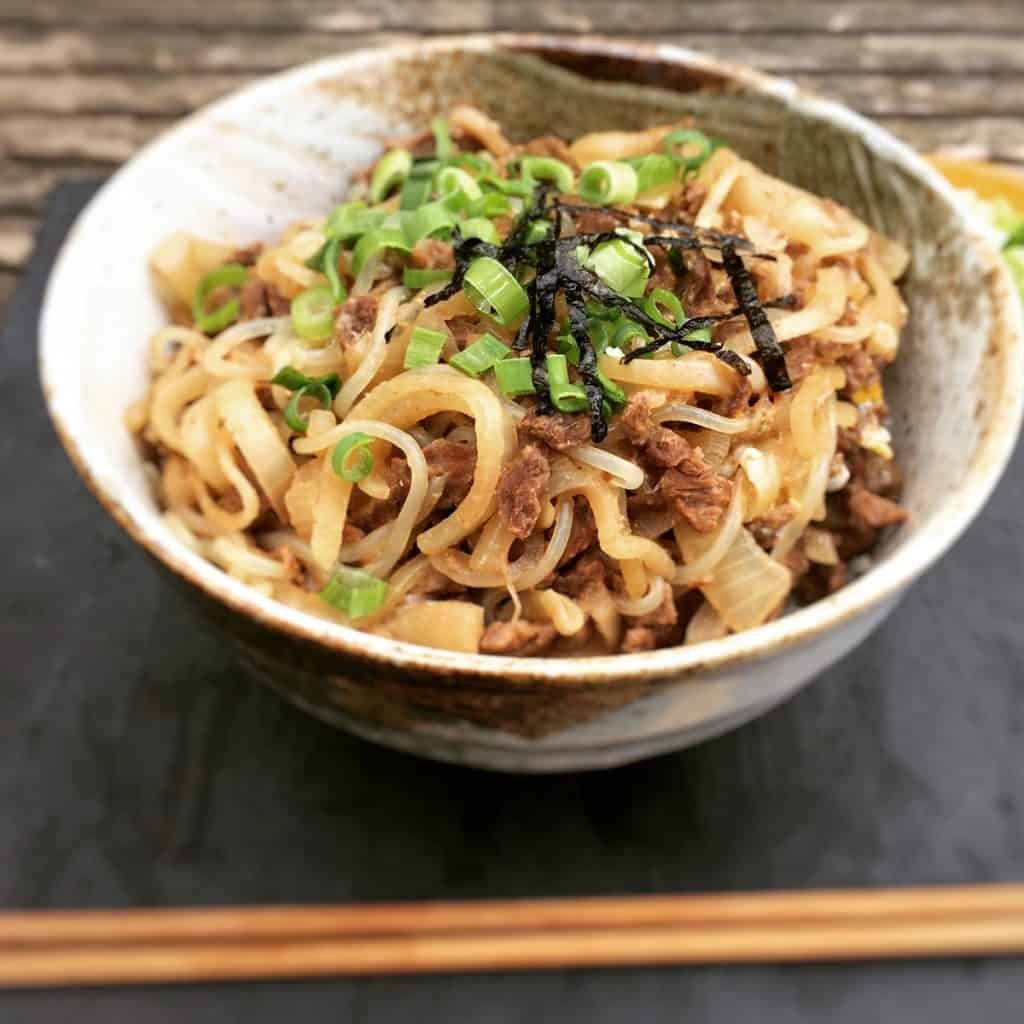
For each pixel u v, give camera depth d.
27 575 0.25
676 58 0.24
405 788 0.21
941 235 0.22
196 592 0.17
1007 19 0.44
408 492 0.19
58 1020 0.19
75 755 0.22
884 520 0.20
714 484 0.18
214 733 0.22
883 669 0.23
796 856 0.20
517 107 0.26
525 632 0.18
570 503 0.18
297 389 0.20
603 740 0.17
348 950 0.19
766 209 0.22
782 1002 0.19
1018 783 0.21
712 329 0.19
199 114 0.24
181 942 0.19
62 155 0.41
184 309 0.24
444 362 0.19
